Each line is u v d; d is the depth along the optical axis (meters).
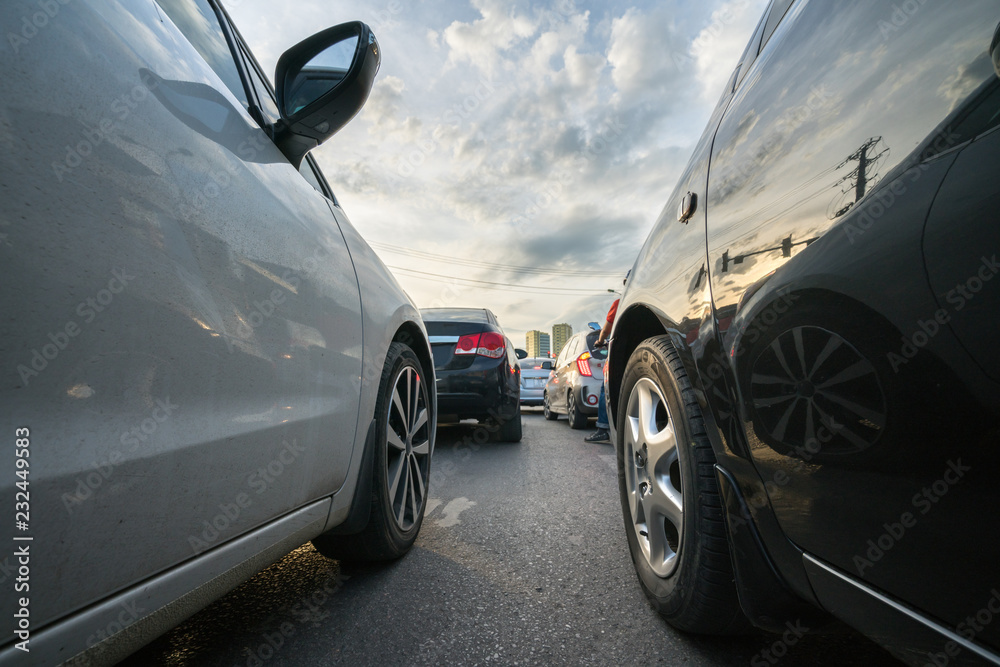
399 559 2.01
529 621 1.52
